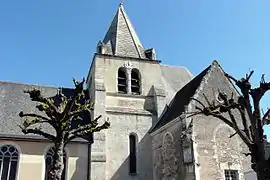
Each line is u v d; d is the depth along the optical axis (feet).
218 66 81.92
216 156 68.90
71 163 79.66
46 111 54.49
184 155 67.41
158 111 92.48
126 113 90.48
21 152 77.20
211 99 75.61
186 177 66.44
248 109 42.24
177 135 73.46
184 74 110.63
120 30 107.34
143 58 101.65
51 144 80.07
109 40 104.58
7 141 77.46
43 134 55.42
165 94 96.12
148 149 87.61
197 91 75.15
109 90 93.56
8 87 93.91
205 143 69.10
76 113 56.39
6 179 74.43
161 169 80.23
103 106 89.15
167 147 78.38
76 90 56.59
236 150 71.61
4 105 87.30
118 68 97.81
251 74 43.98
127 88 95.81
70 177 78.18
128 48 103.14
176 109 81.41
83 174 79.46
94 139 82.53
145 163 85.71
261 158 38.65
